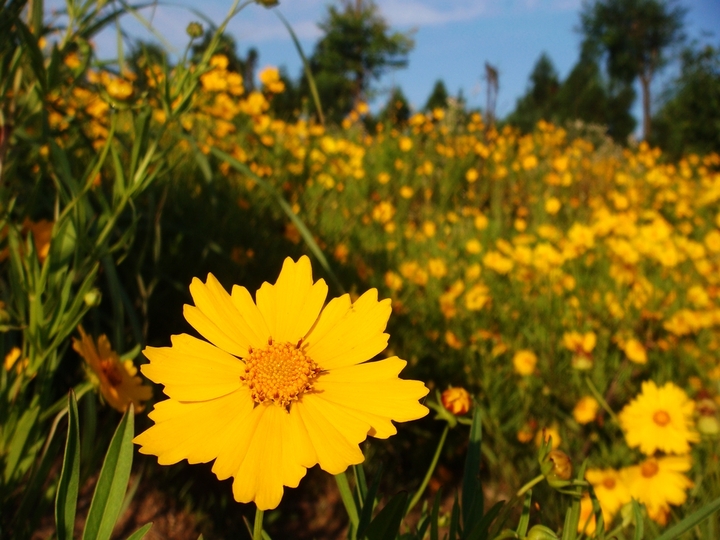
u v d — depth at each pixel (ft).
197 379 0.66
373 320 0.71
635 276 2.87
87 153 2.06
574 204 4.47
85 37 1.27
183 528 1.48
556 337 2.35
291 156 3.25
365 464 1.81
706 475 1.32
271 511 1.67
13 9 1.10
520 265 3.02
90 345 0.96
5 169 1.16
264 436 0.63
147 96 1.09
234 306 0.72
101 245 1.05
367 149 5.39
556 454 0.76
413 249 3.37
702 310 2.88
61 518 0.59
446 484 1.86
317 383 0.67
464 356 2.22
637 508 0.80
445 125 6.35
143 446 0.61
